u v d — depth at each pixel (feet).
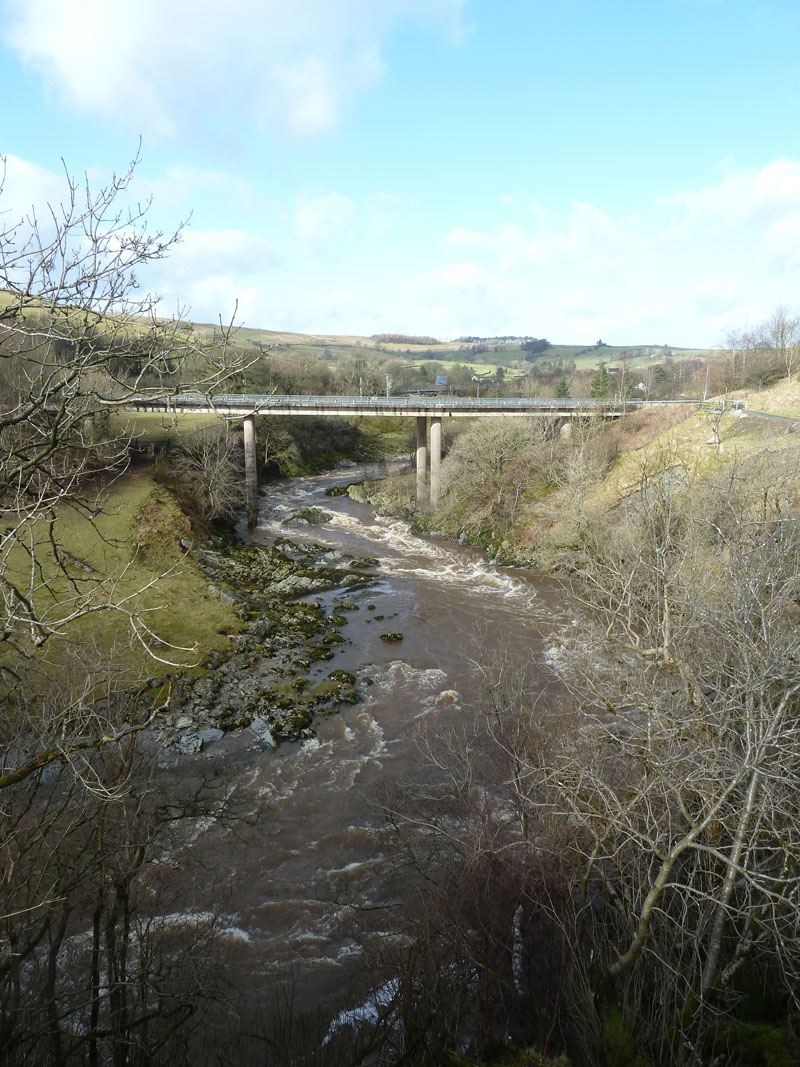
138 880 51.52
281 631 117.60
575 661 62.23
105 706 50.01
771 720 26.99
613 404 228.02
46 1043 31.24
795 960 33.35
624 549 74.28
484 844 50.01
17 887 30.63
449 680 98.37
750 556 35.58
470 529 186.09
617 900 38.24
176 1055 35.29
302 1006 44.75
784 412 203.31
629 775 46.60
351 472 290.35
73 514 142.20
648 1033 30.35
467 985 38.42
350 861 61.21
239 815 67.97
